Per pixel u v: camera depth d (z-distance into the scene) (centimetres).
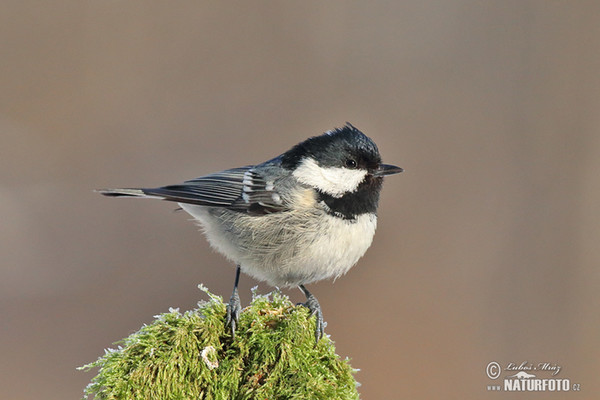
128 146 1275
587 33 1394
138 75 1388
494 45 1441
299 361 444
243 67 1441
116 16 1416
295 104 1366
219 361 440
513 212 1194
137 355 433
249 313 464
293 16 1473
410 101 1356
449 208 1202
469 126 1323
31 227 1136
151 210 1185
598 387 971
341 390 441
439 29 1484
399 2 1542
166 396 425
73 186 1212
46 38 1389
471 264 1112
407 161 1267
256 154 1273
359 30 1472
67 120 1302
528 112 1326
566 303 1086
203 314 458
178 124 1319
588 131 1284
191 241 1138
